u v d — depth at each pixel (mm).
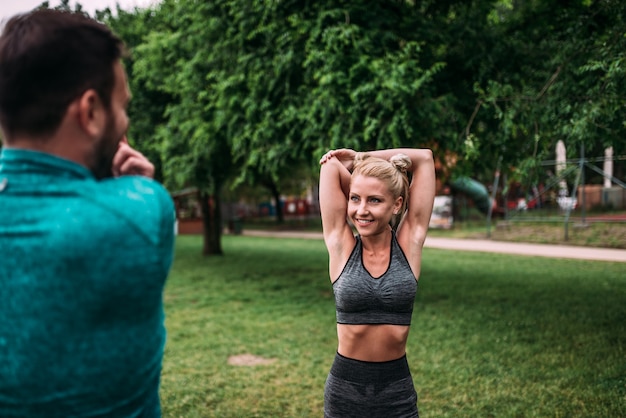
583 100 5363
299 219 34500
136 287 913
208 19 8086
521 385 4184
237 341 5703
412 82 6035
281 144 7609
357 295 1918
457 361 4820
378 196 1925
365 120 6281
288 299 8117
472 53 7098
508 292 8031
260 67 7484
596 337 5391
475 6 7438
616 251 12758
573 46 5477
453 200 23828
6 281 874
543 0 6891
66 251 862
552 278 9211
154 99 12570
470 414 3666
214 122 8539
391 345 1923
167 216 991
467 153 5945
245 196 35062
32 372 865
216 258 14211
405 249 2029
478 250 14391
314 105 6543
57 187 907
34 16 930
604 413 3580
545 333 5609
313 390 4219
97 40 953
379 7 6625
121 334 917
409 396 1944
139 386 949
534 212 21453
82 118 928
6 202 900
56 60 890
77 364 878
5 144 956
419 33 6906
